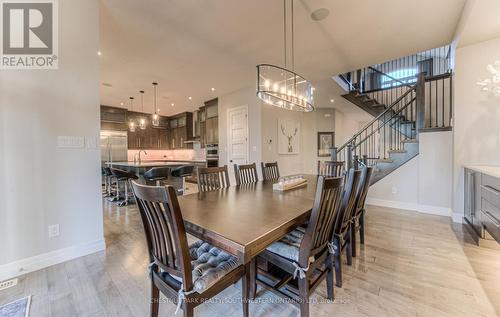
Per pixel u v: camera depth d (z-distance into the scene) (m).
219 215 1.42
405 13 2.60
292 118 6.30
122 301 1.63
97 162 2.41
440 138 3.64
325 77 4.69
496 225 2.18
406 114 5.08
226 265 1.30
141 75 4.57
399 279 1.90
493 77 2.66
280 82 2.55
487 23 2.51
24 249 1.98
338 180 1.37
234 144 5.86
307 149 7.29
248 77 4.72
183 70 4.30
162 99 6.55
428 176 3.76
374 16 2.65
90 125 2.36
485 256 2.27
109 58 3.75
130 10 2.52
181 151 8.87
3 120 1.89
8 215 1.91
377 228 3.09
